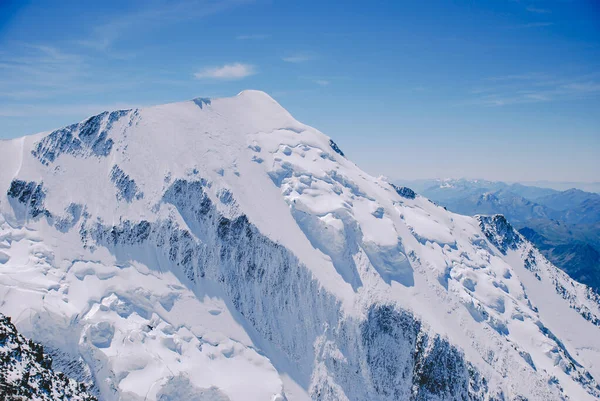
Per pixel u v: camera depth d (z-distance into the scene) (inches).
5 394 1505.9
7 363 1700.3
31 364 1834.4
